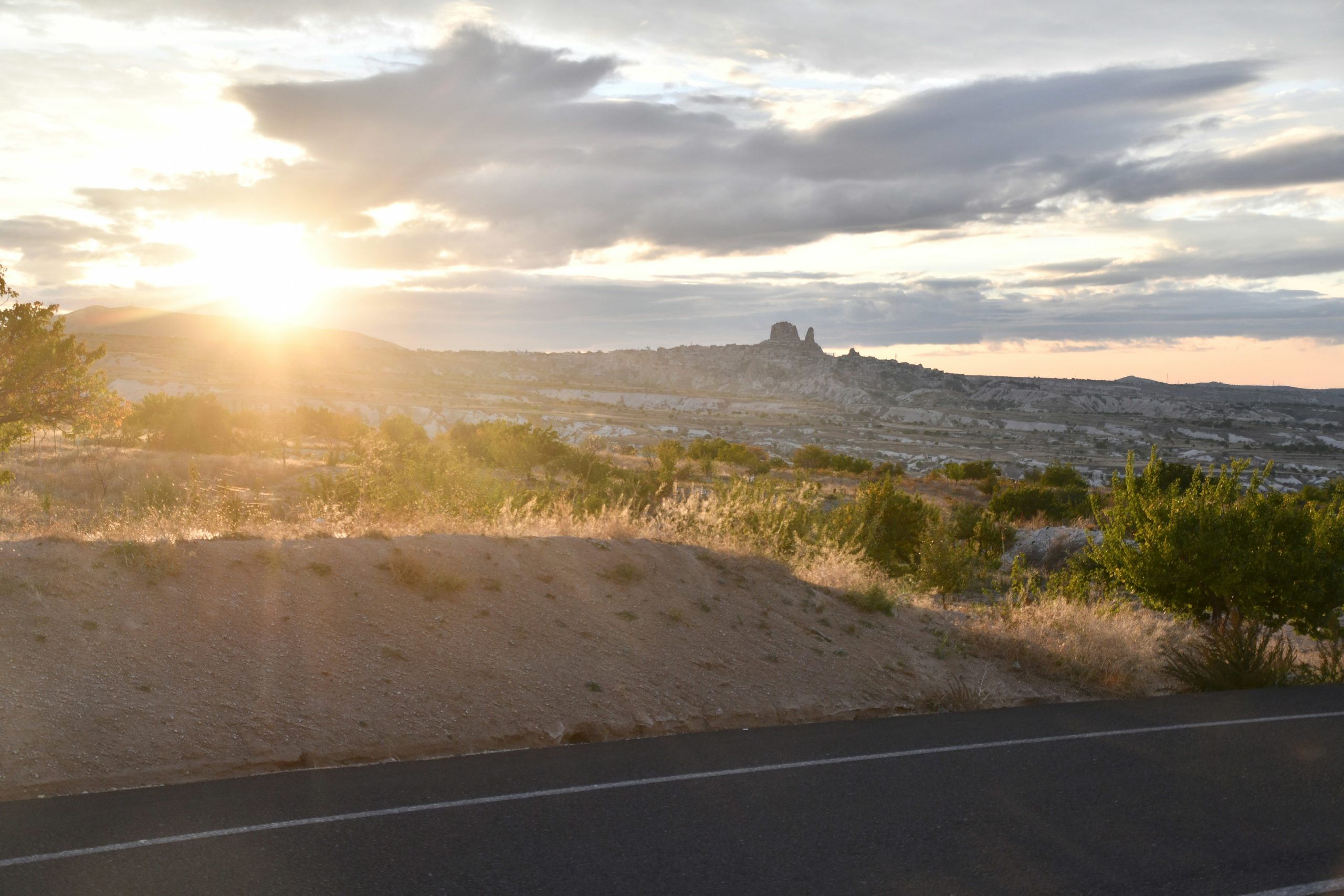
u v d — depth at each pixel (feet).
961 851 15.65
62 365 60.44
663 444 157.58
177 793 17.72
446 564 30.25
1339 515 43.24
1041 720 26.23
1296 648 47.98
